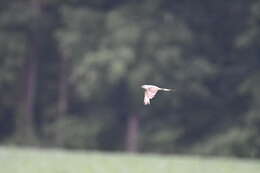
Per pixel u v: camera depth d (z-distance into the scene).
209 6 120.62
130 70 110.81
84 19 117.06
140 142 116.50
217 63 119.69
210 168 75.19
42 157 81.19
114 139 118.81
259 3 115.88
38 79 125.50
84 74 110.56
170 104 114.25
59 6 123.25
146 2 115.44
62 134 119.38
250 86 115.56
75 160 78.94
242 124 115.75
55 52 125.81
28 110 124.00
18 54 120.00
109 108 118.44
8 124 125.25
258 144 111.81
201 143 114.94
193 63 114.69
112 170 72.25
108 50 112.00
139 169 73.19
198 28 119.94
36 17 121.62
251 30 116.50
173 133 115.69
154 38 112.38
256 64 118.25
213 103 117.75
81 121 119.69
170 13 115.19
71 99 124.19
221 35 121.06
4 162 76.62
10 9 121.50
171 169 73.69
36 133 123.75
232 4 120.31
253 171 73.69
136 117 116.81
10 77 119.62
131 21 114.12
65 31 117.50
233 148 111.62
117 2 121.44
